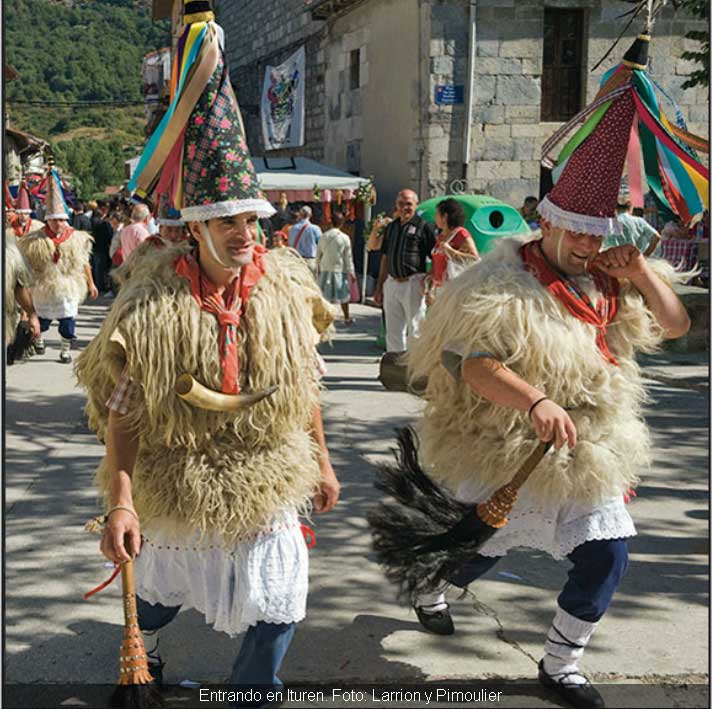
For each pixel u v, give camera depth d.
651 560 4.76
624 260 3.27
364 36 20.61
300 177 17.95
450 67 17.62
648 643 3.86
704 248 12.66
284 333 3.00
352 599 4.26
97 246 20.03
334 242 14.37
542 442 3.13
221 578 2.97
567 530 3.29
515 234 3.47
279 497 2.97
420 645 3.82
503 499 3.16
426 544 3.32
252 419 2.95
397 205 9.29
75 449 6.82
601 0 17.69
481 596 4.30
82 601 4.21
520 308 3.15
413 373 3.53
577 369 3.19
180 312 2.89
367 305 17.80
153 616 3.18
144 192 3.06
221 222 2.88
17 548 4.85
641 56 3.27
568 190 3.21
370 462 6.50
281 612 2.92
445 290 3.41
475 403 3.33
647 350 3.48
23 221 12.73
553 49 18.12
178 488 2.92
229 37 30.92
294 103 24.38
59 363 10.62
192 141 2.88
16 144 25.19
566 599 3.33
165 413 2.89
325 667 3.62
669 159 3.39
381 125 19.94
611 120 3.22
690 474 6.29
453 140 17.84
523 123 17.89
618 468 3.27
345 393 8.86
